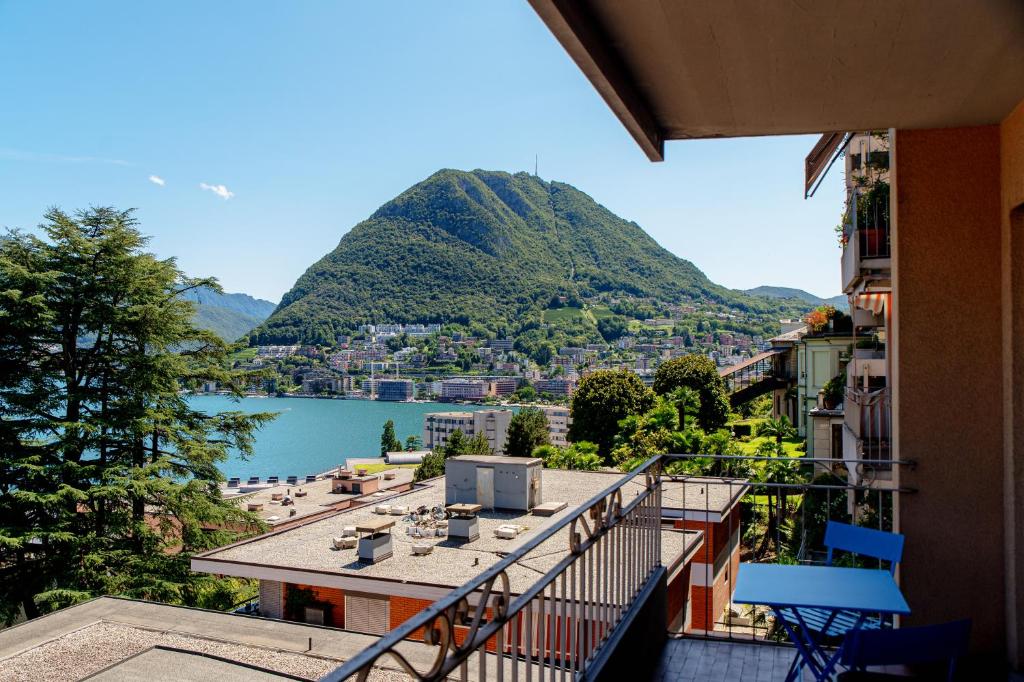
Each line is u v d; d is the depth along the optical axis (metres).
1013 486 4.49
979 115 4.41
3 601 21.67
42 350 24.95
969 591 4.68
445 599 1.76
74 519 23.12
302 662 9.55
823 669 3.26
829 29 3.07
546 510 16.98
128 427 24.38
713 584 16.39
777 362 51.53
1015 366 4.49
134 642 10.39
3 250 24.16
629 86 3.67
